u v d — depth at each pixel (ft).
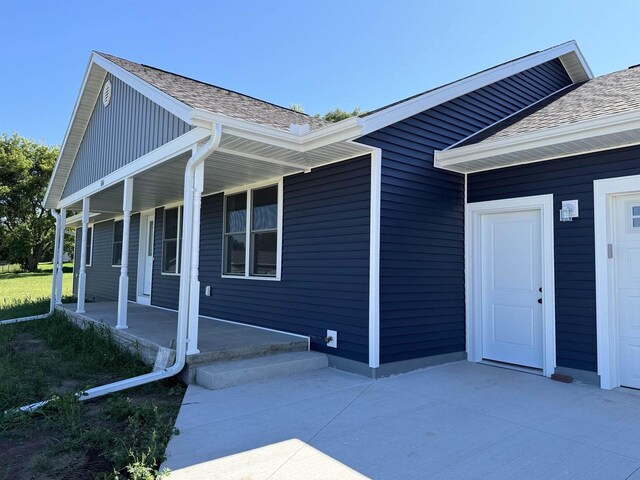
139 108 22.24
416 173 19.03
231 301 25.55
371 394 14.88
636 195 16.22
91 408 13.43
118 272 42.52
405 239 18.38
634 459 10.08
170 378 16.55
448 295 20.10
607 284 16.26
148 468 8.96
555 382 16.76
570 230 17.37
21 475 8.96
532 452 10.39
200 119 14.79
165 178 23.48
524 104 25.64
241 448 10.42
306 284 20.26
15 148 110.11
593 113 16.58
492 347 20.13
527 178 18.83
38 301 43.68
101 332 22.91
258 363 16.92
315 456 10.03
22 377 16.20
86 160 30.35
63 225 35.40
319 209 19.90
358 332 17.61
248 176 22.34
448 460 9.91
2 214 109.19
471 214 20.81
